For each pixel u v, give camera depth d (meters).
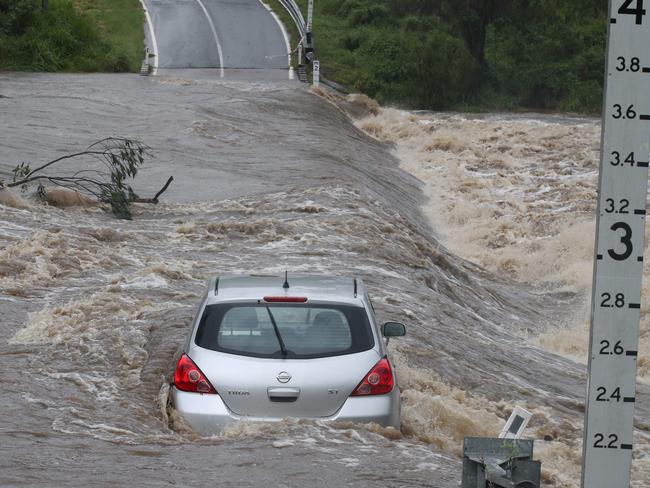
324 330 16.59
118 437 16.12
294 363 16.17
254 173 58.62
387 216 49.81
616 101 9.16
